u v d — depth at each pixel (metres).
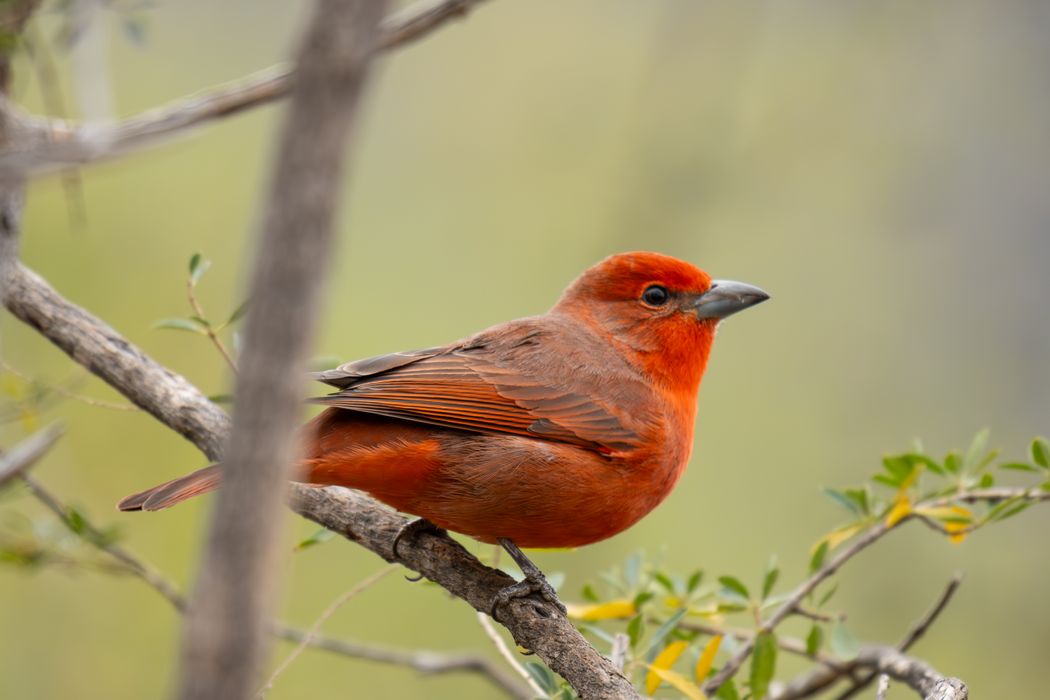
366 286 15.65
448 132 16.78
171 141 6.30
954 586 8.57
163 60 16.06
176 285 14.59
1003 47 16.14
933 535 13.71
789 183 15.72
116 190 14.90
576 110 16.78
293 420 3.70
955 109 16.17
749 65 14.72
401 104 16.83
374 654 9.37
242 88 6.51
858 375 15.93
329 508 8.67
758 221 16.38
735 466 15.24
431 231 16.22
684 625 8.82
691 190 14.60
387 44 7.16
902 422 15.70
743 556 14.36
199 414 8.06
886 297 16.25
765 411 15.66
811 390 15.84
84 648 12.59
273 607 3.68
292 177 3.65
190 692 3.60
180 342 14.36
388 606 13.47
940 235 16.33
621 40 17.16
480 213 16.38
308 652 13.18
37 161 5.58
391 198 16.38
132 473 13.38
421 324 15.55
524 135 16.73
